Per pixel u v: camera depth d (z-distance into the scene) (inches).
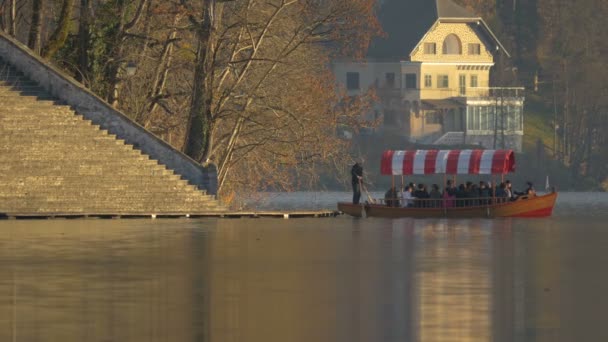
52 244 4825.3
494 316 2679.6
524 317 2657.5
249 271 3705.7
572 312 2741.1
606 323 2566.4
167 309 2780.5
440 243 5172.2
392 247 4862.2
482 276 3567.9
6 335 2378.2
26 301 2910.9
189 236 5472.4
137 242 5000.0
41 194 7411.4
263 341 2335.1
